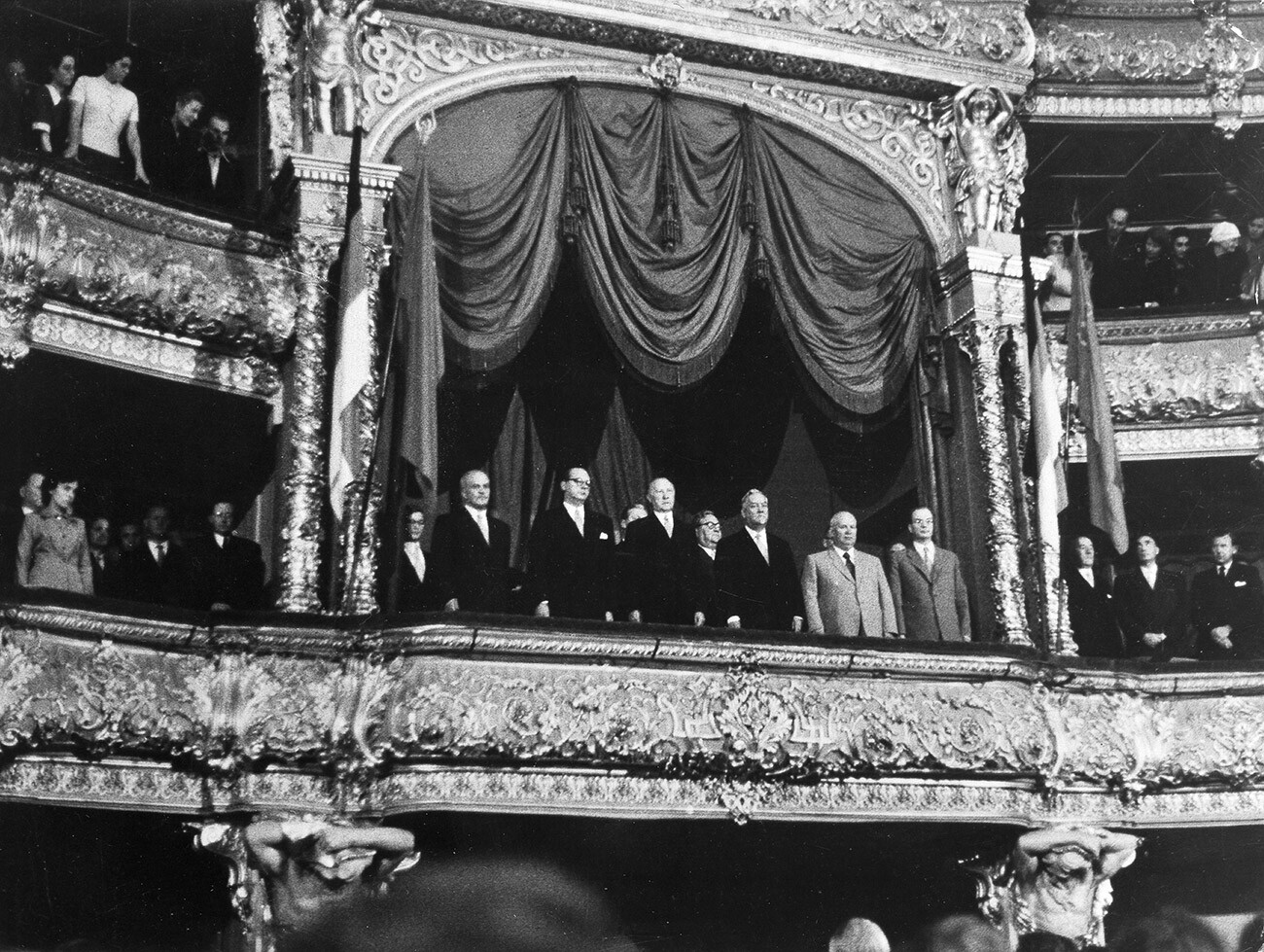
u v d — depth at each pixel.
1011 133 15.22
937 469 14.58
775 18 14.48
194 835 11.30
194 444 13.67
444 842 12.40
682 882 13.72
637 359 13.36
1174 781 13.45
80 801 10.74
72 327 12.34
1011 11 15.44
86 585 11.79
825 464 15.67
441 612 11.38
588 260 13.44
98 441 13.53
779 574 13.05
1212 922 15.17
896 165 14.97
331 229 12.76
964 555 14.25
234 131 14.80
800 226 14.29
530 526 14.67
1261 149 17.27
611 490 15.09
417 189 12.45
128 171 13.42
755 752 11.96
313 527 12.12
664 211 13.66
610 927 11.59
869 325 14.34
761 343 15.37
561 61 13.91
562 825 12.52
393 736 11.14
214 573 12.49
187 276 12.69
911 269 14.70
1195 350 16.23
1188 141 17.17
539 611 12.15
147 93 14.76
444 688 11.30
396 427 12.49
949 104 15.12
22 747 10.42
